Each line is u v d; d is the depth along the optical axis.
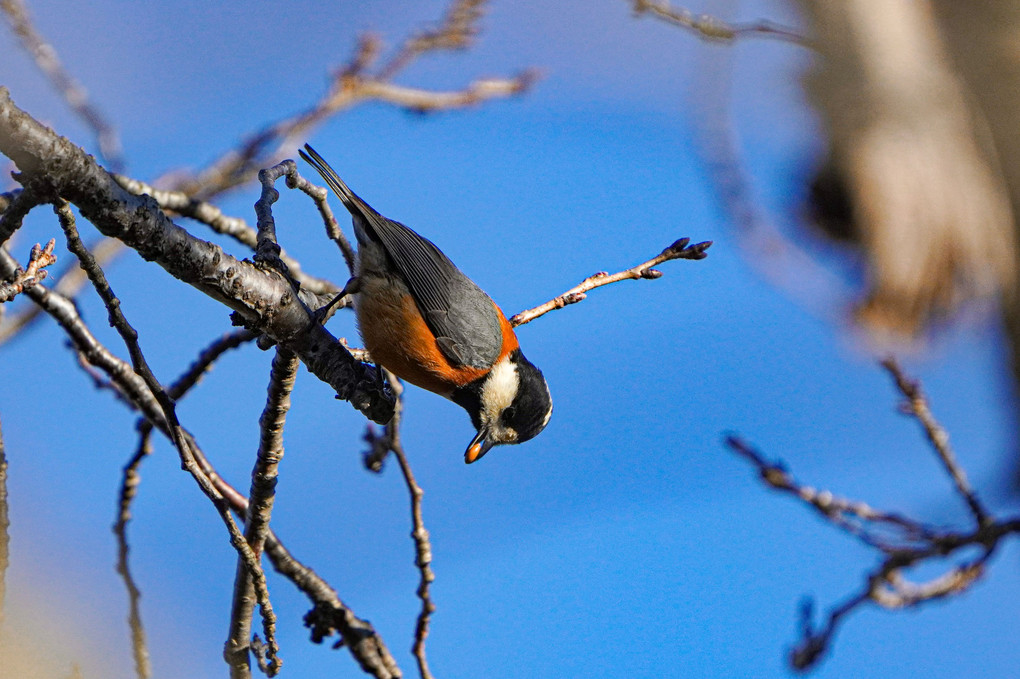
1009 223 3.70
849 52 3.68
